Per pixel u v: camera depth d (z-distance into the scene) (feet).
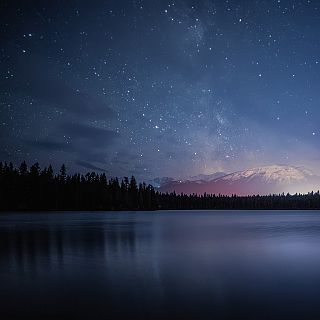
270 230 152.25
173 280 51.83
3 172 398.21
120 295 43.42
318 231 146.61
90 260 70.08
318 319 34.45
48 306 38.93
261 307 38.34
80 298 42.11
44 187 417.28
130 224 195.42
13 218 257.96
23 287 47.62
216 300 41.11
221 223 210.79
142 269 60.64
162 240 108.27
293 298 41.98
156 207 560.20
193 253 80.18
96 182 464.65
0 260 69.92
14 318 35.04
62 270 59.77
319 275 55.47
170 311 36.99
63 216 296.51
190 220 250.57
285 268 61.57
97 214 356.79
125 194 497.46
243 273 56.95
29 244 97.09
